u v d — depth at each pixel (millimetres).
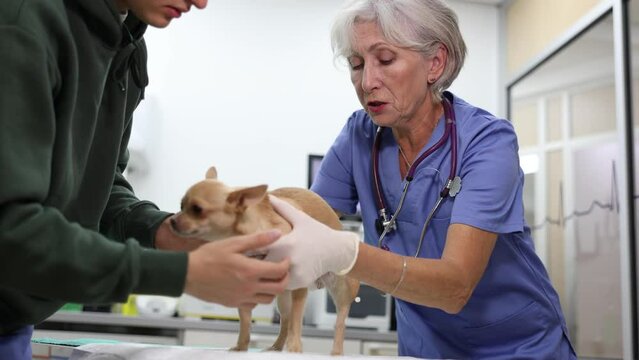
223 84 3621
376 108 1377
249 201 1066
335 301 1348
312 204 1306
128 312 3008
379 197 1500
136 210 1281
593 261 2773
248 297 894
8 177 771
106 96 1149
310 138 3650
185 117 3561
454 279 1167
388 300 3016
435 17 1367
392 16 1327
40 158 821
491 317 1374
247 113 3621
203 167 3539
